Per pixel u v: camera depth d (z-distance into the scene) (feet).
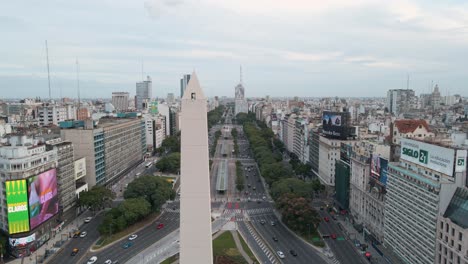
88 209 588.09
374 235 460.55
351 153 554.87
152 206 548.72
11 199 415.03
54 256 417.08
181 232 233.35
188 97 229.04
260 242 459.32
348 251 429.79
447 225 312.09
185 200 232.12
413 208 360.48
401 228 383.24
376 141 583.17
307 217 474.08
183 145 230.48
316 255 420.36
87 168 630.74
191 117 229.45
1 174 423.64
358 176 516.73
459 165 324.39
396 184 394.11
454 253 301.84
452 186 321.73
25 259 411.34
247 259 408.67
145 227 508.53
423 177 347.97
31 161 442.50
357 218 520.01
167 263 396.57
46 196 461.37
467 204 304.09
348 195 557.33
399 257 387.55
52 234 474.49
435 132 604.08
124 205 497.05
